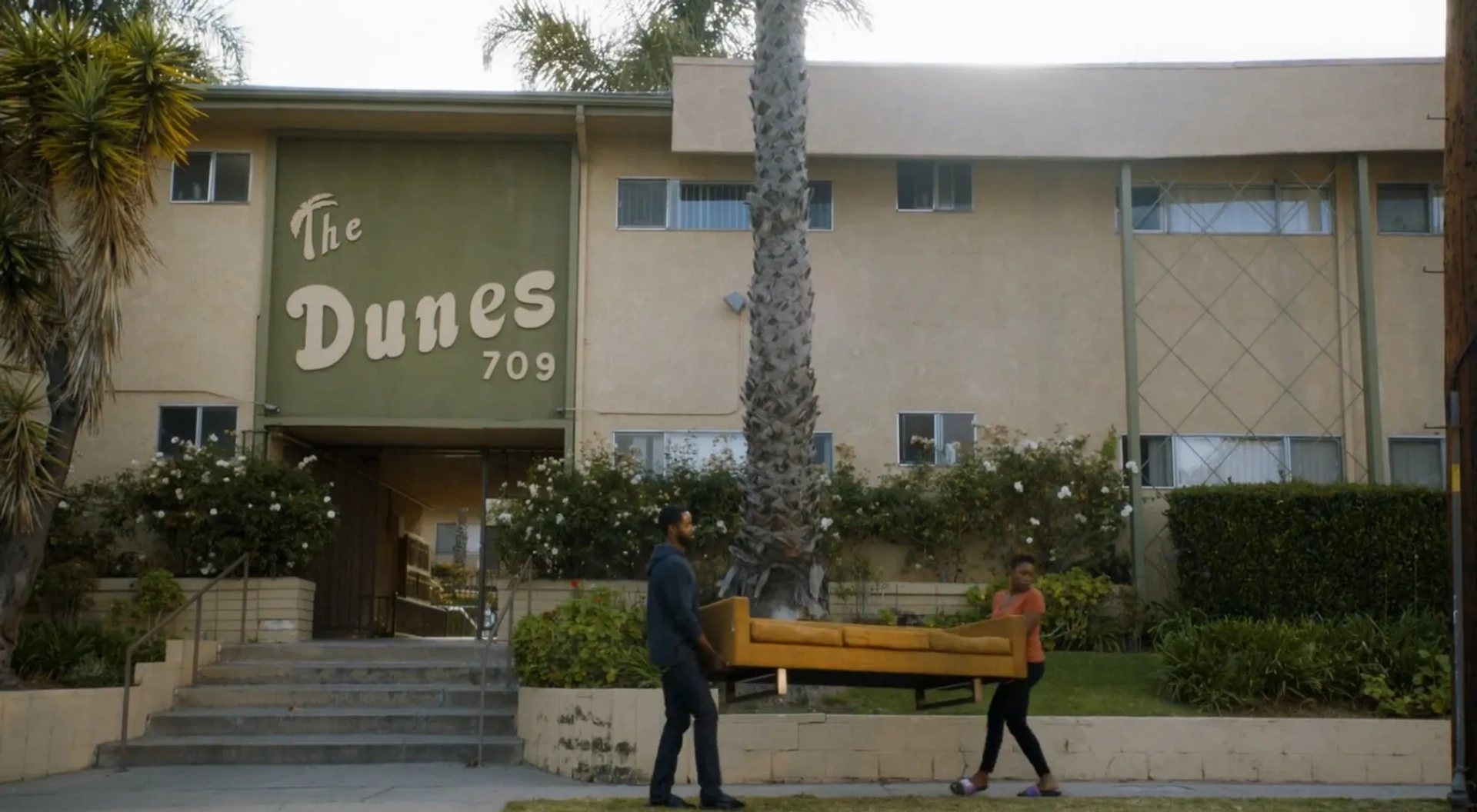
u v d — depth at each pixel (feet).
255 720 42.86
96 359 43.14
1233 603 50.52
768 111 44.04
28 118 43.62
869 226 59.26
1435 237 59.41
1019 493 54.80
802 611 42.32
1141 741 39.11
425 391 57.88
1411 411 58.29
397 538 68.69
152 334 57.31
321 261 58.44
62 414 43.34
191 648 46.78
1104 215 59.62
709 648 28.50
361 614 62.80
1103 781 38.68
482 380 58.08
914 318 58.80
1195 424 58.39
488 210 59.16
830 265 59.00
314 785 35.78
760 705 40.63
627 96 57.21
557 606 46.47
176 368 57.11
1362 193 57.26
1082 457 55.77
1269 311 59.11
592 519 52.85
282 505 53.16
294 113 57.11
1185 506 52.19
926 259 59.16
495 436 60.34
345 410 57.57
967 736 38.45
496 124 58.03
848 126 57.31
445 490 70.69
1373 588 50.49
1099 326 58.90
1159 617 52.54
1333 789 37.70
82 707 39.93
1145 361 58.80
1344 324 58.85
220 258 57.98
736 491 54.44
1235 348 58.85
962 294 59.00
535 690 40.52
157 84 44.47
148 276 57.41
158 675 44.01
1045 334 58.85
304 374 57.72
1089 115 57.41
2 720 36.88
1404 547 50.80
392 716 42.96
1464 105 31.07
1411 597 50.55
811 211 59.31
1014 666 30.91
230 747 40.73
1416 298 59.06
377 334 58.08
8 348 43.70
